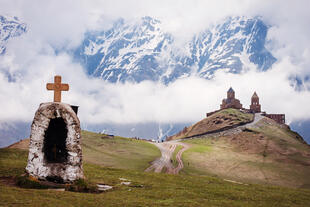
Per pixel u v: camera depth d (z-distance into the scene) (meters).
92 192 27.22
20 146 105.88
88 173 36.25
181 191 30.33
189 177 42.69
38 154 27.22
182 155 153.50
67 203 22.14
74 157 27.75
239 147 191.00
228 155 164.62
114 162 117.69
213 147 188.00
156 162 129.62
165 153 155.25
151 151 155.62
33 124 27.45
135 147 160.62
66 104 29.08
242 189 35.72
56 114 27.70
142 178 37.78
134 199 25.16
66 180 27.28
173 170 117.56
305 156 172.25
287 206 28.55
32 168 27.08
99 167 44.81
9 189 24.06
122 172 41.22
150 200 25.30
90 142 154.50
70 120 27.98
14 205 20.41
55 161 28.19
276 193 34.88
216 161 147.00
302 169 144.88
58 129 28.66
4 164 35.09
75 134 28.02
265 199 30.55
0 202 20.69
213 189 33.41
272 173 133.12
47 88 29.77
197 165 134.62
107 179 33.00
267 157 167.75
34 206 20.64
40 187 26.11
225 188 35.09
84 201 23.06
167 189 30.78
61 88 30.02
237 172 130.50
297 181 123.56
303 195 35.56
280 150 181.88
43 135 27.42
